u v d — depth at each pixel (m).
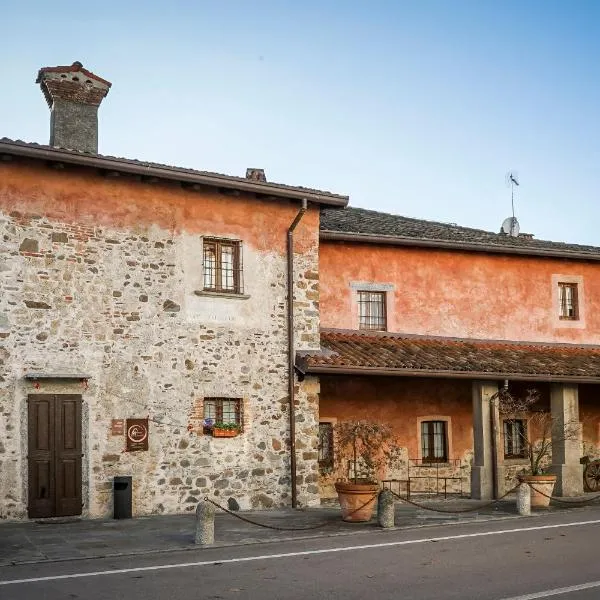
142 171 14.13
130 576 9.18
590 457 21.09
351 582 8.95
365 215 21.33
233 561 10.11
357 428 14.81
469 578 9.19
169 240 14.87
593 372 18.27
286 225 16.20
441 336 19.23
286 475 15.52
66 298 13.80
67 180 14.02
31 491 13.22
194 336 14.91
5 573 9.34
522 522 13.77
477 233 21.94
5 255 13.38
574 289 21.47
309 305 16.25
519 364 17.89
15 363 13.27
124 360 14.19
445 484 18.09
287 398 15.72
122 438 14.02
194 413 14.73
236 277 15.59
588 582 9.02
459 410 19.33
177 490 14.39
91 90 15.59
